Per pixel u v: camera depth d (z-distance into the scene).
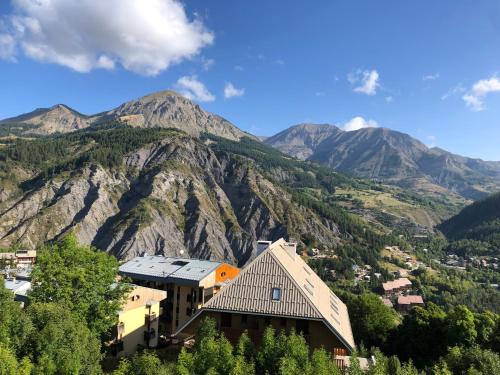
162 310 75.56
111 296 46.75
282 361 27.83
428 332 60.59
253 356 30.83
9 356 25.84
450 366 37.50
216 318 40.16
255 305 39.03
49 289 41.22
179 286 75.12
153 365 29.36
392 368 34.72
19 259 165.62
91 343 32.59
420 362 57.25
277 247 49.44
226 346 29.44
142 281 77.62
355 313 77.88
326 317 38.78
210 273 77.00
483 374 34.84
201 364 28.47
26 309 32.84
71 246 44.59
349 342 38.38
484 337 52.59
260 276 40.88
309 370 27.55
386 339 72.38
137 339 58.34
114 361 49.34
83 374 30.12
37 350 28.94
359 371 30.16
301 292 39.47
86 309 42.31
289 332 38.69
